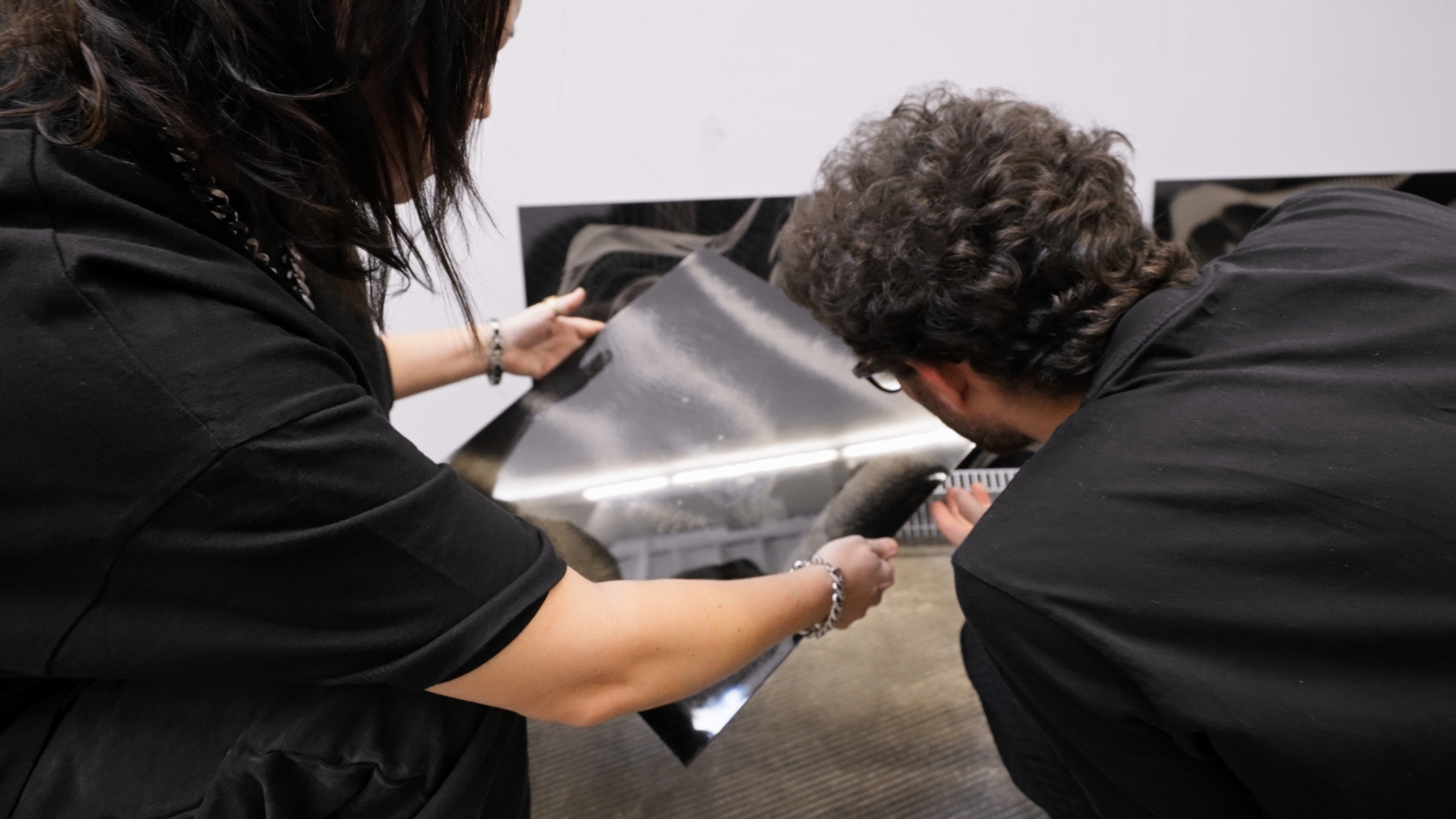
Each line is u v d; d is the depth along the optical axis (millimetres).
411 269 614
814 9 1265
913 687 1339
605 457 1061
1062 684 569
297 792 641
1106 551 543
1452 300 573
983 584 589
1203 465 542
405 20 470
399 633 527
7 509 458
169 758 620
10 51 444
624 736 1284
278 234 573
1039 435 780
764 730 1278
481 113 596
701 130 1351
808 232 783
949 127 695
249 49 453
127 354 448
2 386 433
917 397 825
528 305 1485
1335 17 1261
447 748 653
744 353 1137
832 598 849
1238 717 501
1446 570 482
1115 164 690
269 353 490
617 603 624
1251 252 690
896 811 1142
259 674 535
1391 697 493
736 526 994
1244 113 1346
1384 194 756
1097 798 709
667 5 1247
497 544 552
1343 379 552
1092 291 632
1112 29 1284
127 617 503
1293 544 509
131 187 495
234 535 477
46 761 609
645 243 1440
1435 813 503
